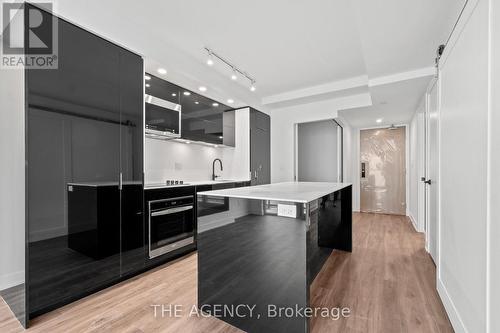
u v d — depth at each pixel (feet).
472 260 4.14
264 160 15.35
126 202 7.19
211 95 11.69
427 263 8.38
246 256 5.02
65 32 5.82
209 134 12.24
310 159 16.11
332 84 12.41
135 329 4.91
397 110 13.74
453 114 5.19
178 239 8.91
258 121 14.69
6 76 5.85
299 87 13.07
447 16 6.05
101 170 6.57
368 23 6.38
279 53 9.34
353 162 19.12
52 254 5.60
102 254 6.58
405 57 8.21
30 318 5.23
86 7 6.16
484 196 3.70
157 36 8.09
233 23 7.44
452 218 5.25
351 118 15.96
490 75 3.51
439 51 6.48
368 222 15.05
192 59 9.49
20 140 5.60
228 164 14.52
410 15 6.04
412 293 6.34
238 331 4.89
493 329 3.39
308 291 4.45
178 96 10.19
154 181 10.52
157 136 9.77
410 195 16.49
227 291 5.21
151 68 8.46
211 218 5.46
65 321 5.19
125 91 7.20
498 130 3.29
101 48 6.58
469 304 4.24
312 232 7.24
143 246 7.64
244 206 5.05
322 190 6.22
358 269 7.89
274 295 4.69
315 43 8.60
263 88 13.17
